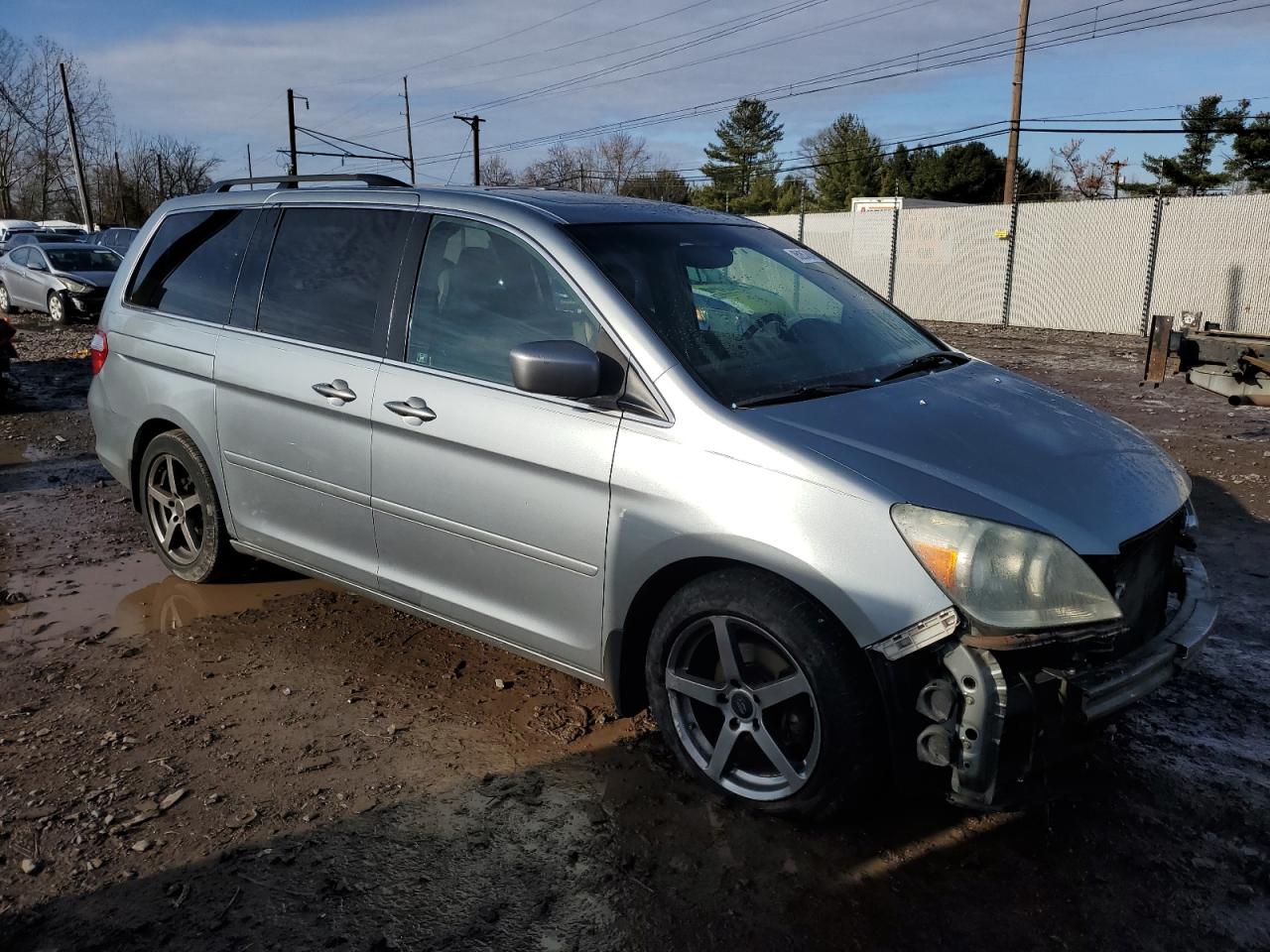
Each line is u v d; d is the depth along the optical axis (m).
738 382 3.09
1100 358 14.70
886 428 2.93
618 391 3.10
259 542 4.37
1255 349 10.06
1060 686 2.53
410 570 3.73
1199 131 31.14
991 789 2.52
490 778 3.21
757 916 2.57
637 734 3.49
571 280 3.28
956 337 18.67
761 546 2.73
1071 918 2.56
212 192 4.81
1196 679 3.90
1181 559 3.30
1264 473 7.06
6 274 19.70
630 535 3.00
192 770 3.27
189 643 4.26
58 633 4.38
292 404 3.99
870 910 2.59
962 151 55.09
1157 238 18.81
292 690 3.82
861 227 24.27
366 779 3.21
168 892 2.67
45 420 9.44
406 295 3.71
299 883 2.71
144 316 4.78
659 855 2.82
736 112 76.25
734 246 3.83
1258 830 2.93
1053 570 2.54
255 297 4.26
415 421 3.53
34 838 2.89
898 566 2.57
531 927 2.54
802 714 2.84
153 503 4.95
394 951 2.46
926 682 2.58
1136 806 3.05
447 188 3.85
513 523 3.32
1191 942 2.48
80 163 44.38
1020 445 2.97
